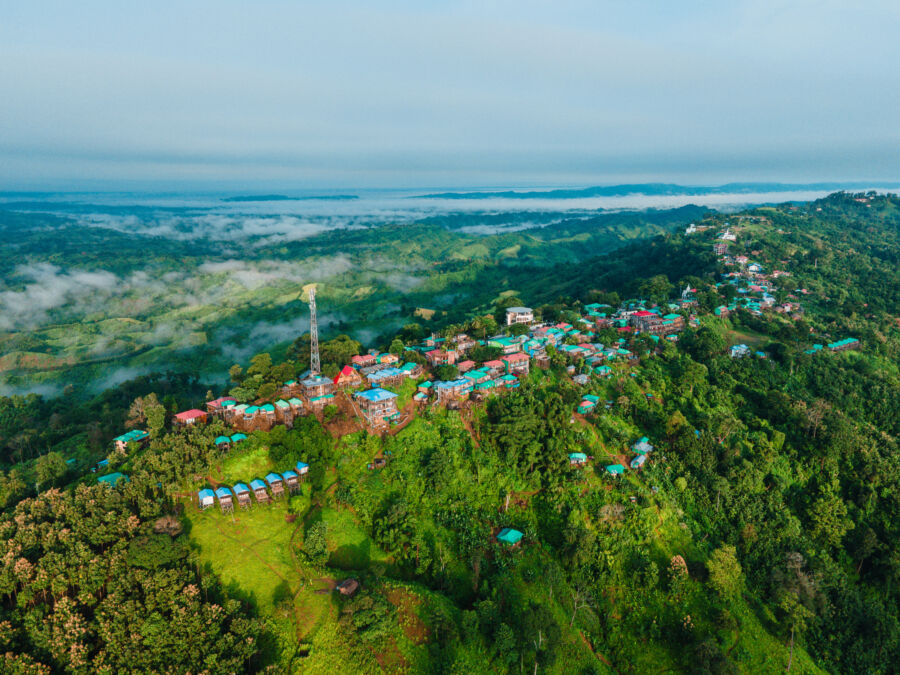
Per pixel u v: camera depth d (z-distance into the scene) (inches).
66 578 2901.1
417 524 3713.1
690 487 4308.6
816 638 3727.9
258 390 4645.7
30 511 3474.4
